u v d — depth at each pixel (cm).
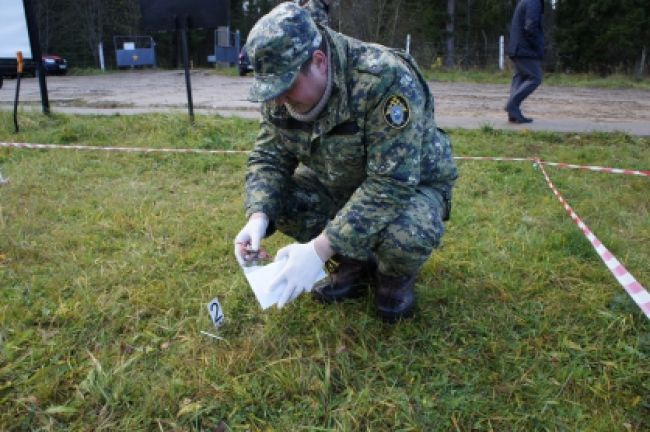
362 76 182
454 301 243
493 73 1742
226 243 302
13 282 259
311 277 189
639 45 2180
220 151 510
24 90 1240
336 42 182
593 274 269
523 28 650
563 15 2289
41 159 470
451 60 2125
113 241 307
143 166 466
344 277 242
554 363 204
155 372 198
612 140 590
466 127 661
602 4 2188
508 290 255
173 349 212
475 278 267
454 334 220
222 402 185
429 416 179
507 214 354
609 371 199
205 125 610
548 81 1470
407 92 183
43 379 194
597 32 2223
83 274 265
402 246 201
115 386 189
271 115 205
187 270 274
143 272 267
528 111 853
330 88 180
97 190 396
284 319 230
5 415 178
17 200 365
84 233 316
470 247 299
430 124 213
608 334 221
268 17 168
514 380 196
